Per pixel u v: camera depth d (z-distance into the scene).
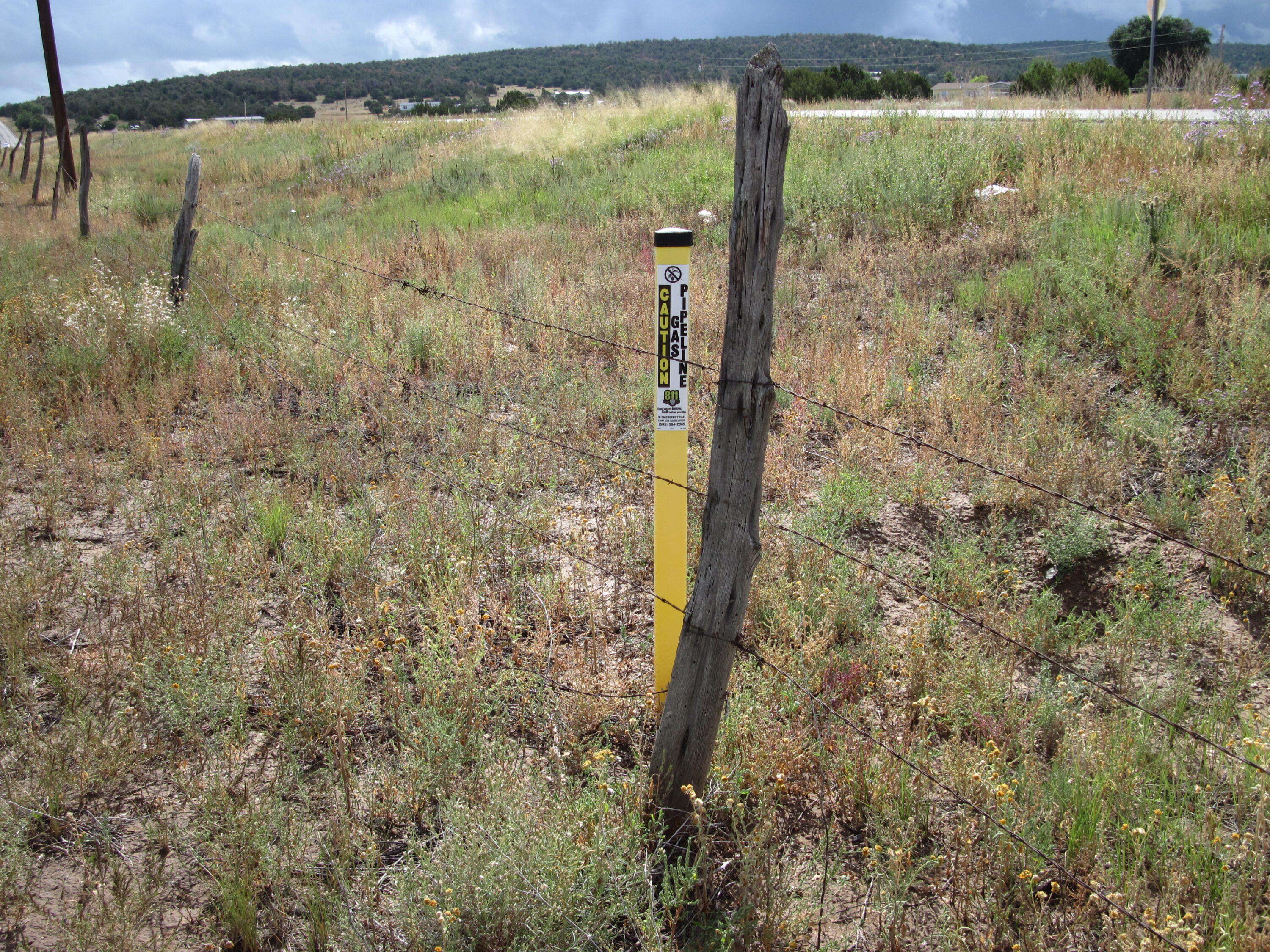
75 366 7.10
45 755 3.22
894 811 2.96
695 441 5.74
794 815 3.18
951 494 5.30
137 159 28.56
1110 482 5.09
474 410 6.38
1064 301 7.32
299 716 3.46
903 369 6.74
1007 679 3.70
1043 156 10.97
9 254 11.85
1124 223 8.23
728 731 3.33
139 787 3.23
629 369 7.05
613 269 9.76
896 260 9.02
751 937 2.62
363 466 5.58
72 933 2.60
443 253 10.87
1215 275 6.99
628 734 3.48
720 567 2.79
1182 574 4.52
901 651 3.87
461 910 2.56
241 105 95.06
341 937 2.59
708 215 11.34
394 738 3.48
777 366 6.83
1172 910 2.64
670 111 19.11
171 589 4.36
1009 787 2.92
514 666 3.74
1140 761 3.23
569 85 134.25
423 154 20.36
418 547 4.51
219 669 3.52
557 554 4.73
